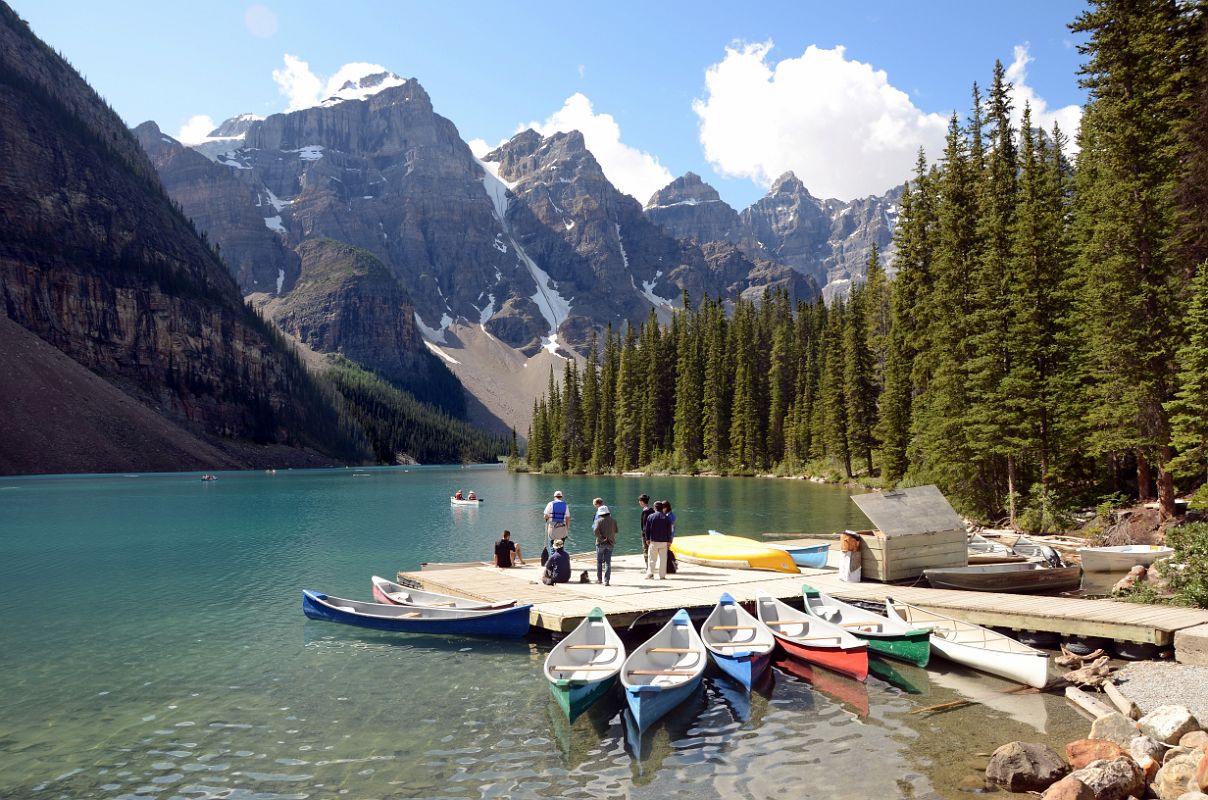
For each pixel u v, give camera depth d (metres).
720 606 19.89
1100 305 34.66
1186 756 10.24
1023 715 14.23
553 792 11.07
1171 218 33.34
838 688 16.14
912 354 69.38
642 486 103.69
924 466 56.19
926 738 13.09
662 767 11.98
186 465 174.38
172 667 17.97
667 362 155.88
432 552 40.00
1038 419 40.16
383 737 13.38
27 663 18.36
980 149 55.66
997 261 44.31
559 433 170.88
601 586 23.81
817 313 147.12
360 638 20.73
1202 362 28.84
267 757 12.46
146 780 11.55
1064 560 29.12
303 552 39.97
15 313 185.88
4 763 12.23
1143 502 36.38
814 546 29.12
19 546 42.62
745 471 129.25
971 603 20.47
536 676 17.17
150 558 37.62
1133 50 35.88
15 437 147.38
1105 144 36.53
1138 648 17.25
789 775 11.59
